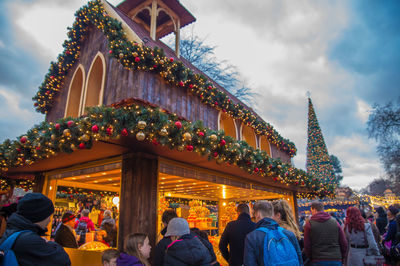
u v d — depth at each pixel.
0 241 1.91
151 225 4.93
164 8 10.40
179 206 10.58
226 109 8.64
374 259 4.64
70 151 4.52
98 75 7.59
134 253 3.11
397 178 24.41
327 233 3.73
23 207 1.99
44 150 4.84
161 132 3.99
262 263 2.41
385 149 23.31
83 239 6.84
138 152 5.11
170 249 2.79
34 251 1.81
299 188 11.34
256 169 6.65
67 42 8.51
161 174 5.82
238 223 3.88
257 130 10.41
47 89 8.91
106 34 5.93
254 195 11.86
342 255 3.79
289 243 2.51
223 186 8.13
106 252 2.99
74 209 9.53
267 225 2.64
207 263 2.82
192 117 7.16
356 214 4.93
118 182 7.91
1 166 5.70
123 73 6.06
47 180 7.29
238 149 5.62
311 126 21.09
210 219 9.82
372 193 50.25
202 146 4.73
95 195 9.44
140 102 4.80
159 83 6.29
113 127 3.81
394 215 5.75
